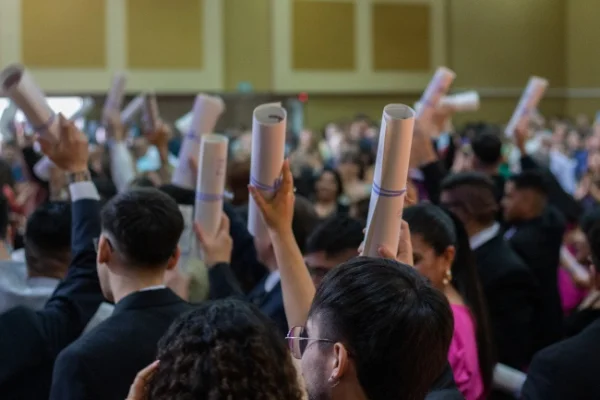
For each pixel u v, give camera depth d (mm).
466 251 1937
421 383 1010
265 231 1720
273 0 13078
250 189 1505
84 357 1375
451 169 4691
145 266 1510
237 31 13008
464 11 12211
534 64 11375
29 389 1597
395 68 13438
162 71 12672
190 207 2127
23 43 12109
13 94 1801
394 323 987
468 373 1714
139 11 12531
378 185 1301
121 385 1378
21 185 4168
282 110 1490
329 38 13328
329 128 9984
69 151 1848
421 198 3062
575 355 1615
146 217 1492
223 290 1758
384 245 1323
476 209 2463
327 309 1031
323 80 13328
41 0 12148
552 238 2875
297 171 5262
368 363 989
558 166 6289
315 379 1026
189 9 12750
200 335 929
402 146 1262
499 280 2383
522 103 3523
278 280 2186
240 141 7520
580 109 11188
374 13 13383
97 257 1582
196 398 890
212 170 1765
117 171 3451
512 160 6328
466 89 12031
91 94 12383
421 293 1034
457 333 1740
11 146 5652
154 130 3258
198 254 2096
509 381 2107
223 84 12953
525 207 2928
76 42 12305
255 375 902
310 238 1895
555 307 2783
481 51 11906
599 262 1948
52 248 1959
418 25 13398
